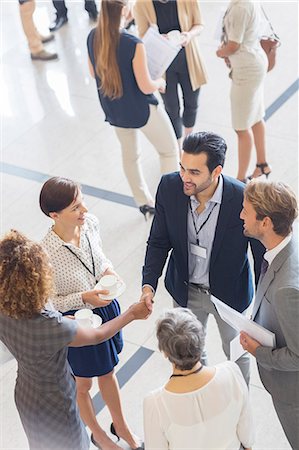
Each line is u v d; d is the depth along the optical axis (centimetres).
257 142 517
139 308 315
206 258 323
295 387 292
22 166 589
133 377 406
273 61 501
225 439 249
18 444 382
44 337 268
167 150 494
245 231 279
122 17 430
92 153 589
